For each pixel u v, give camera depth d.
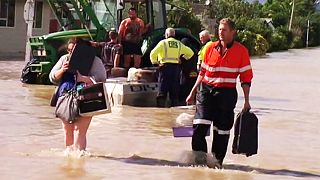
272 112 17.20
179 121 11.70
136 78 17.50
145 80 17.47
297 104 19.77
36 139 11.23
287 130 13.99
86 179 8.34
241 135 9.16
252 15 77.12
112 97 17.41
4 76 23.81
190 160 9.76
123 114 15.23
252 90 24.20
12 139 11.17
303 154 11.11
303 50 83.00
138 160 9.79
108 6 20.45
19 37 38.84
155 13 20.80
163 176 8.70
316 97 22.48
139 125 13.50
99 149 10.55
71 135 9.95
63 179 8.29
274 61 50.97
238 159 10.30
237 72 9.27
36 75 21.61
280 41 78.25
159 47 16.94
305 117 16.48
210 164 9.55
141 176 8.65
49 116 14.08
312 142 12.48
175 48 16.97
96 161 9.54
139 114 15.41
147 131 12.70
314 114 17.25
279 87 26.19
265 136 12.97
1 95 17.75
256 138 9.18
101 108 9.48
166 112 15.96
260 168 9.69
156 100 17.25
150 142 11.43
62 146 10.59
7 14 38.28
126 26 19.08
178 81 17.06
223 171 9.23
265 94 22.75
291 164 10.15
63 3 21.64
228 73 9.24
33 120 13.42
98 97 9.47
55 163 9.25
